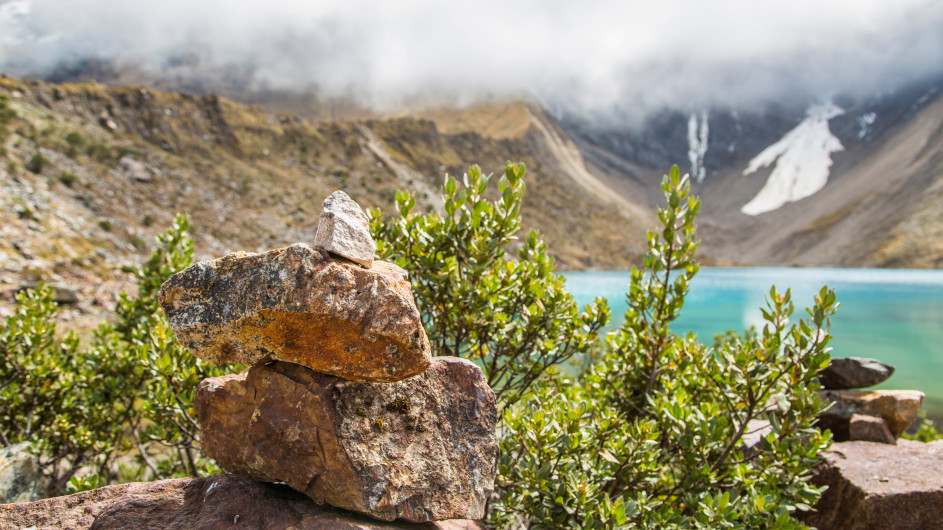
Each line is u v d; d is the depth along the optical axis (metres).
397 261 6.22
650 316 6.90
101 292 38.44
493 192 136.75
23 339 8.15
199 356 3.84
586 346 6.80
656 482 6.02
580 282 94.12
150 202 81.44
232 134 140.88
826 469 7.96
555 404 6.08
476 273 6.03
